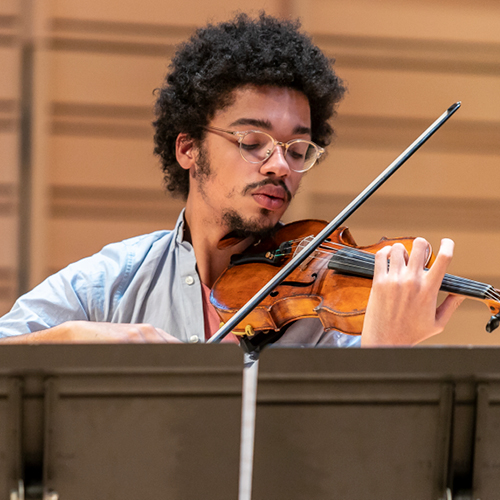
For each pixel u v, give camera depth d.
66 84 9.73
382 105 10.34
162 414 2.52
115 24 9.69
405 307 3.44
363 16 10.11
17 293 9.84
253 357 4.07
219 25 4.73
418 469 2.66
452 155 10.62
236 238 4.40
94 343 2.45
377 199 10.57
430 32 10.28
